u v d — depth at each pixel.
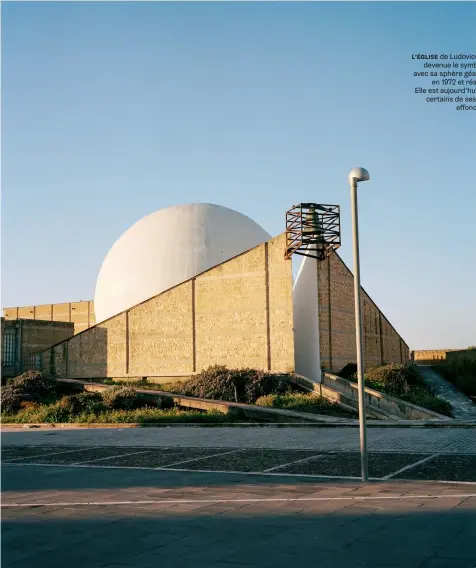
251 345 34.00
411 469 12.27
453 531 7.05
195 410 28.73
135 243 46.44
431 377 39.12
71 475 12.75
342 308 37.34
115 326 38.81
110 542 6.96
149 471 13.05
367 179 11.22
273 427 23.73
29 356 42.34
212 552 6.46
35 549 6.75
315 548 6.49
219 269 35.53
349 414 26.86
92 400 29.73
